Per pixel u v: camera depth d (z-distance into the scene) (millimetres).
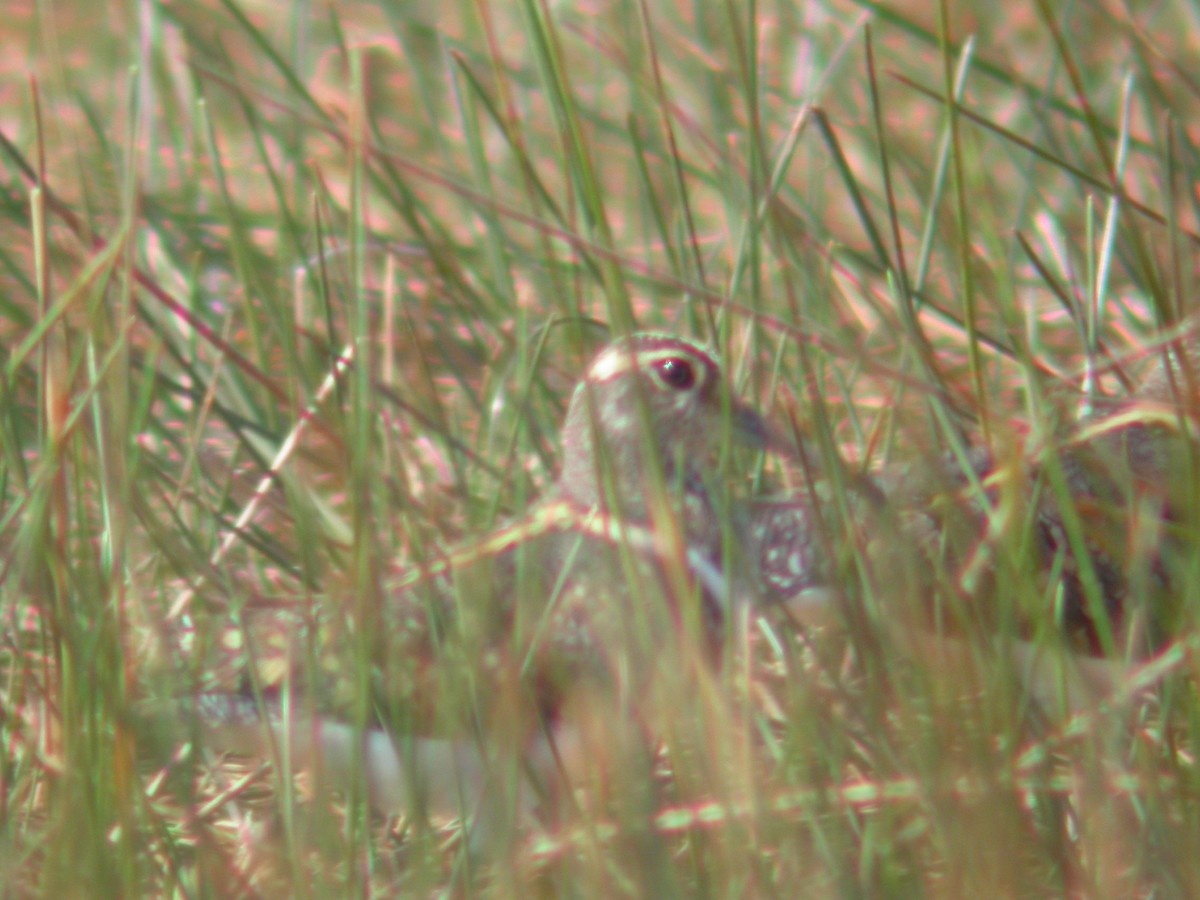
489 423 12805
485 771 8312
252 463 13078
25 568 8891
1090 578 8797
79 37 20000
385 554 11227
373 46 19297
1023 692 8656
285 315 10117
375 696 9359
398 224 16109
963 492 9750
